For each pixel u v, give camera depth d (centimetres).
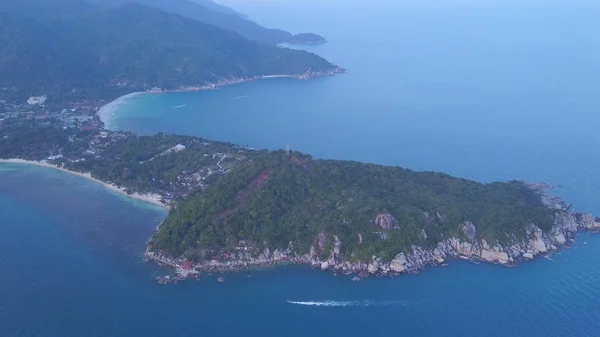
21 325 14900
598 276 17112
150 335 14625
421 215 18912
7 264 17825
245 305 15962
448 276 17238
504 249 18100
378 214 18638
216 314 15538
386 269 17475
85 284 16850
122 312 15550
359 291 16588
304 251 18225
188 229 18850
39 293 16312
